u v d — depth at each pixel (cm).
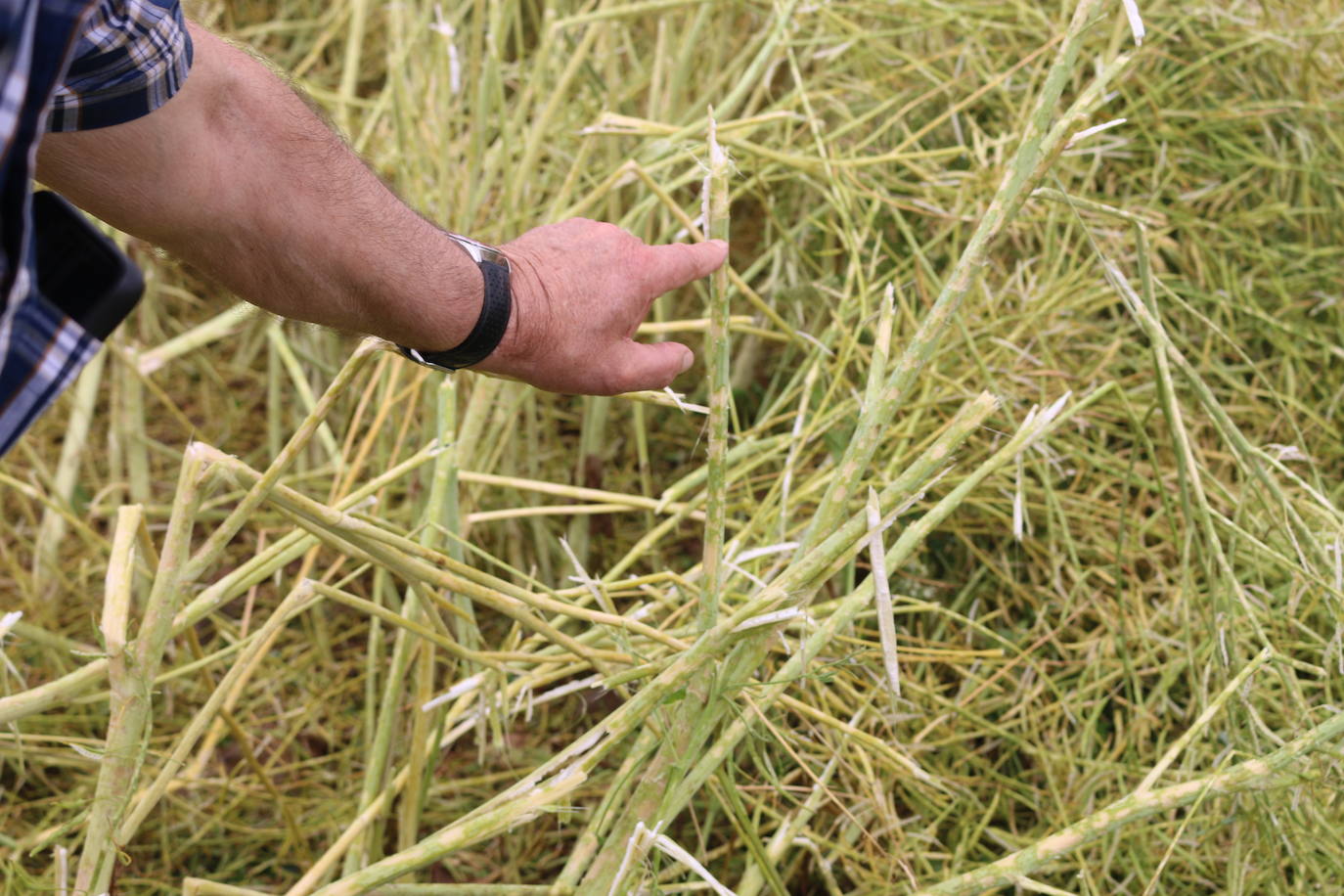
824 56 243
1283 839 192
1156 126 252
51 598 240
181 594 169
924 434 231
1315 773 185
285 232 164
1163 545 228
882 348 179
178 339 249
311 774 225
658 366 180
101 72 154
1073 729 221
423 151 243
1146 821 203
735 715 178
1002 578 229
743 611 173
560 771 182
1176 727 220
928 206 239
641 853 172
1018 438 179
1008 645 211
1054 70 171
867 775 198
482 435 234
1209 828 201
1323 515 200
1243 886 195
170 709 232
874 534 169
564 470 250
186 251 164
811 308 249
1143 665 222
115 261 154
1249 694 189
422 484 223
